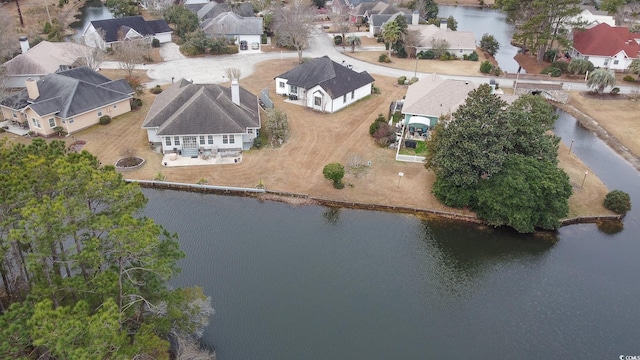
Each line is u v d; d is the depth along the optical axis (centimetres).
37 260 2478
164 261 2717
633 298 3909
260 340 3394
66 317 2167
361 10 13200
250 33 10300
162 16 12225
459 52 10250
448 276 4112
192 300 3067
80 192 2664
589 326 3634
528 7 10188
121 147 5941
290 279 3962
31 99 6294
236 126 5719
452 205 4956
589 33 9894
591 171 5841
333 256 4262
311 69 7569
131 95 6962
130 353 2395
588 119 7400
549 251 4462
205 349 3291
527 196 4531
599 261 4334
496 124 4881
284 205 4975
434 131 5159
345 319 3603
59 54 8262
